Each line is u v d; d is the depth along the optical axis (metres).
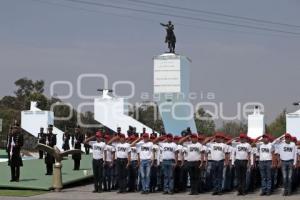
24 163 32.09
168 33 38.38
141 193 20.66
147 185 20.64
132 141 21.50
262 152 20.08
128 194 20.33
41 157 36.41
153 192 21.09
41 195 19.48
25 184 21.64
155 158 20.95
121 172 20.91
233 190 21.44
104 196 19.50
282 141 20.41
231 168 21.08
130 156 21.09
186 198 18.88
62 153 21.22
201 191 20.95
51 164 25.38
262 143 20.42
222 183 20.67
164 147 20.58
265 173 20.08
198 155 20.33
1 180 23.16
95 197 19.09
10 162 22.61
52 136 25.89
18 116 65.31
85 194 20.14
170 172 20.47
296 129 39.03
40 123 42.03
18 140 22.45
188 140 20.78
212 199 18.58
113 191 21.34
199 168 20.38
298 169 21.31
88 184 24.28
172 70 37.59
